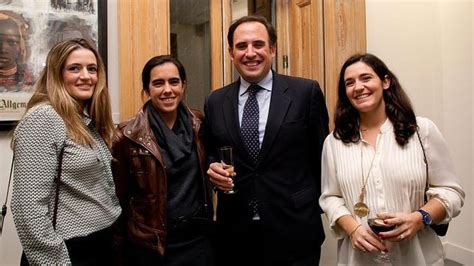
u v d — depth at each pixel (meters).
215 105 1.85
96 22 2.17
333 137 1.58
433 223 1.38
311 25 2.85
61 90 1.37
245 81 1.79
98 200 1.41
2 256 2.00
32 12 2.01
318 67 2.81
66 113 1.36
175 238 1.65
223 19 2.72
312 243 1.68
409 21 3.20
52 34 2.06
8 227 2.01
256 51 1.69
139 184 1.63
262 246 1.66
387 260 1.40
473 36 3.03
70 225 1.33
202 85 2.67
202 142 1.80
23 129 1.29
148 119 1.71
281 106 1.69
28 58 2.00
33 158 1.26
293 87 1.75
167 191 1.65
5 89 1.96
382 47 3.08
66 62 1.40
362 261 1.45
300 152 1.70
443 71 3.32
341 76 1.56
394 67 3.13
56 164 1.30
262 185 1.66
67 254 1.29
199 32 2.65
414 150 1.40
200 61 2.66
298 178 1.69
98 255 1.44
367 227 1.40
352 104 1.52
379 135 1.48
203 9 2.66
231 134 1.72
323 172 1.62
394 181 1.38
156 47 2.33
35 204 1.24
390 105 1.48
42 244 1.23
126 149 1.66
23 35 1.99
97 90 1.51
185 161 1.69
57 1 2.07
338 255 1.57
